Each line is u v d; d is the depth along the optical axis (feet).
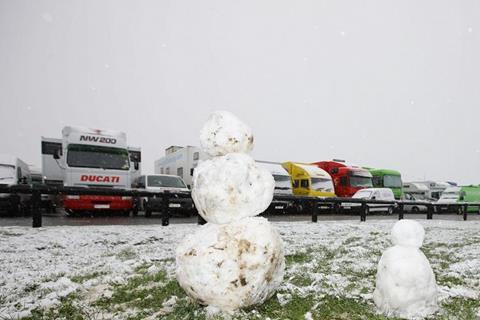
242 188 9.64
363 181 75.97
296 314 9.70
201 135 10.80
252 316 9.26
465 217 54.95
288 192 64.90
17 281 13.25
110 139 47.39
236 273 9.11
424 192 118.32
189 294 9.77
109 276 13.92
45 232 26.13
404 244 9.99
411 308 9.41
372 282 13.29
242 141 10.51
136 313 10.11
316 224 37.50
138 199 52.31
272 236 9.84
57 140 52.95
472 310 10.07
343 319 9.61
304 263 16.42
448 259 17.94
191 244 9.61
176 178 55.06
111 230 28.02
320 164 81.97
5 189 27.48
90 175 44.73
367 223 40.88
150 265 16.02
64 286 12.66
